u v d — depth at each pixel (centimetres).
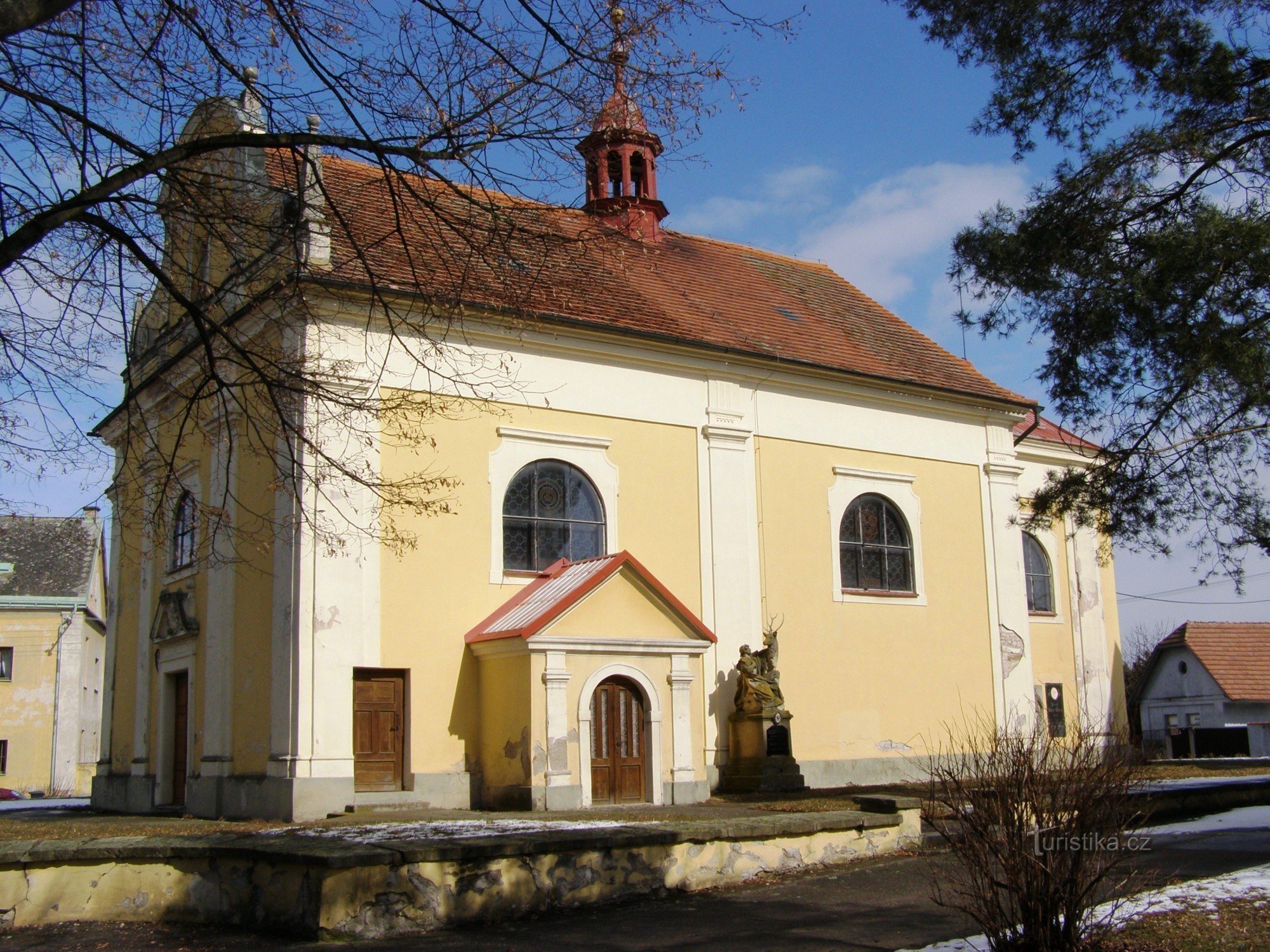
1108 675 2700
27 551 4347
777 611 2084
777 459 2145
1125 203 1320
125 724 2233
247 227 1066
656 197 2534
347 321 1678
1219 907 793
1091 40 1298
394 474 1711
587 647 1684
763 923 888
